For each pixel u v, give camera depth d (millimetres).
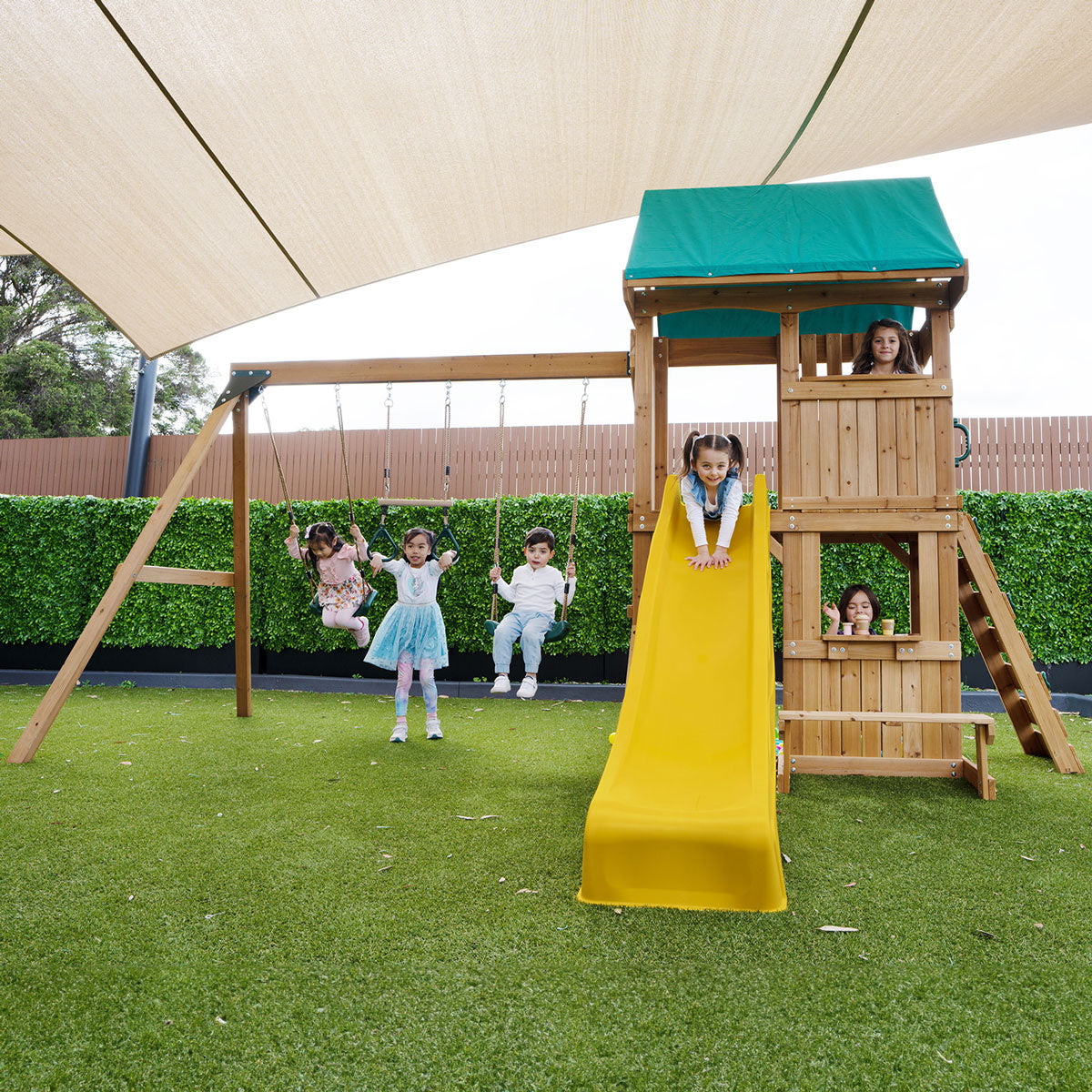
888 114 5738
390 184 5492
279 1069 1862
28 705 7492
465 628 8969
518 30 4387
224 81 4355
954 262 4660
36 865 3176
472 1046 1956
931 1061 1886
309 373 6289
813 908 2807
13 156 4703
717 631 4090
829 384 4969
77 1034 2004
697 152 6113
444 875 3117
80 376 24016
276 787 4418
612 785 3148
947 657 4777
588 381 6062
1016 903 2840
